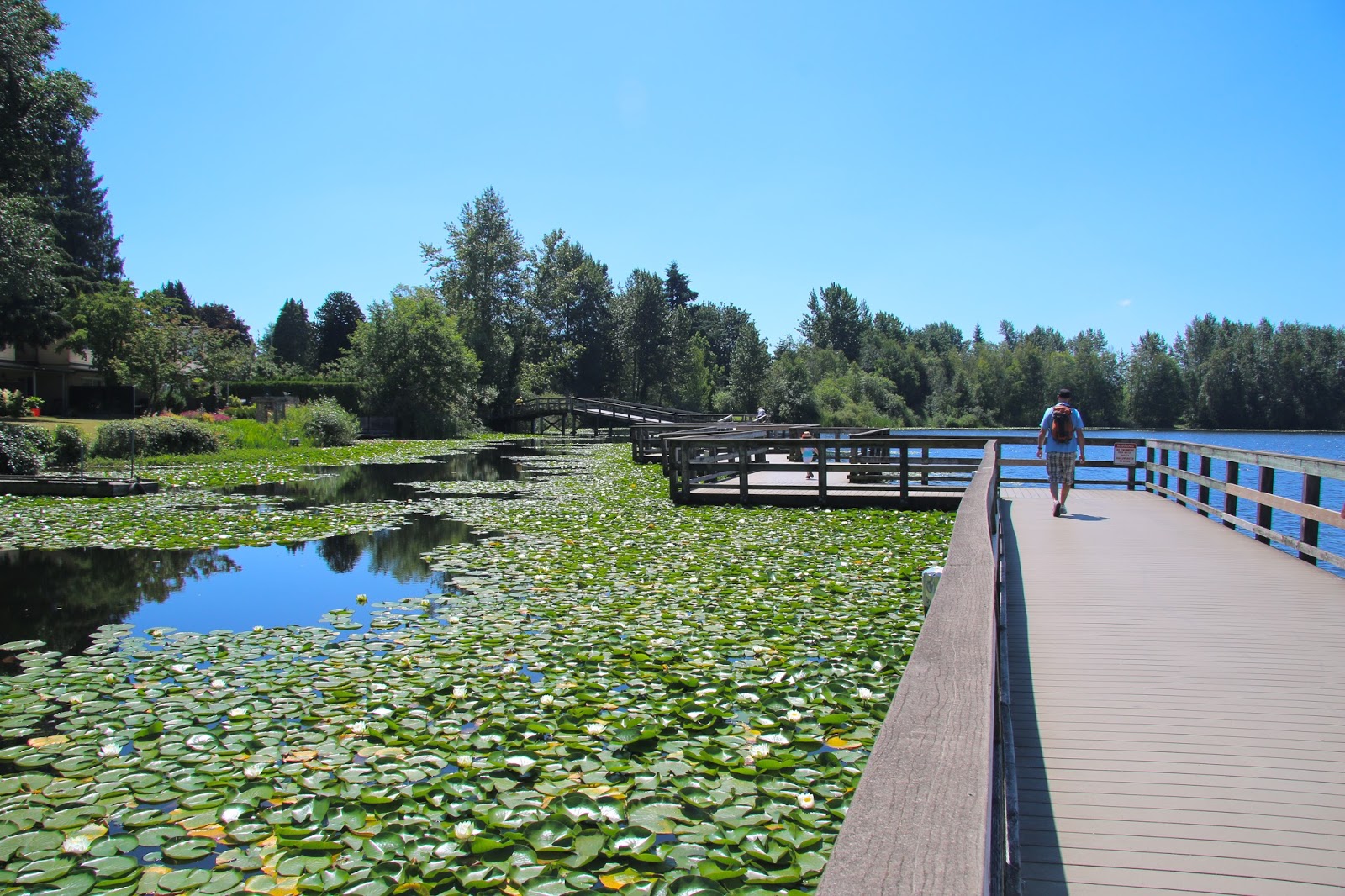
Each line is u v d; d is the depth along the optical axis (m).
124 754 4.09
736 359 70.12
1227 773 3.09
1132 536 8.54
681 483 14.09
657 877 2.95
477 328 49.78
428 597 7.50
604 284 73.50
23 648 6.06
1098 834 2.68
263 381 48.22
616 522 12.09
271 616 7.04
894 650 5.52
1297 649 4.60
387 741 4.20
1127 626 5.11
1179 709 3.73
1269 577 6.53
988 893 1.08
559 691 4.88
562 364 60.06
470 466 23.88
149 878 3.01
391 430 41.34
